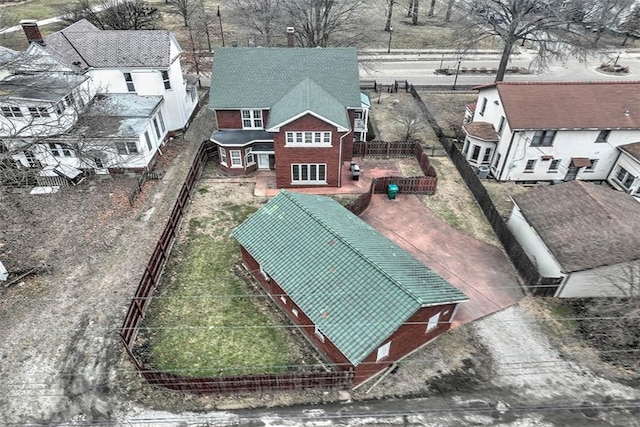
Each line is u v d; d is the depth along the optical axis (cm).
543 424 1664
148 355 1912
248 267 2391
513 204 2853
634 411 1708
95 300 2188
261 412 1700
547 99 3108
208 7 7419
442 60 5459
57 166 3002
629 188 3075
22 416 1670
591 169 3259
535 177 3297
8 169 2530
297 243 2122
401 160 3534
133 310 1977
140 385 1786
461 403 1742
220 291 2273
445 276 2391
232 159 3241
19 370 1838
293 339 2022
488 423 1667
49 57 3206
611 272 2108
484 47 6109
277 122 2842
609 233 2200
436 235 2714
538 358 1928
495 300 2238
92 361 1883
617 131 3042
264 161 3341
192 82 4250
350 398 1758
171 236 2575
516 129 2991
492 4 4684
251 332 2047
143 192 3044
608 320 2097
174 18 6981
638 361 1903
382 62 5591
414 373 1864
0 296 2191
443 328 2039
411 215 2898
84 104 3362
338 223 2245
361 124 3606
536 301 2230
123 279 2320
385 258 2020
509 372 1867
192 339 1998
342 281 1895
